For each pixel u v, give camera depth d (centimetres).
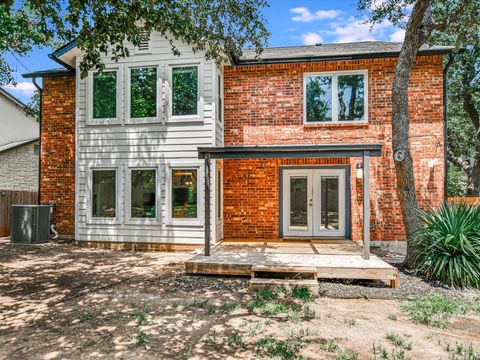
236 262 684
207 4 628
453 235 622
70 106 1109
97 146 1008
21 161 1798
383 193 994
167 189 968
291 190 1071
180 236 958
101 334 414
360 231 1004
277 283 602
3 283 639
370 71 1009
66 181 1110
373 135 1005
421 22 710
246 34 672
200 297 559
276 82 1049
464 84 1694
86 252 937
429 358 357
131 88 1000
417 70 987
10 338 403
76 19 495
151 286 621
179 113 979
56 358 354
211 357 355
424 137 981
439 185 971
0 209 1219
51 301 537
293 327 436
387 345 387
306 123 1036
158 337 404
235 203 1066
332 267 639
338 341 395
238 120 1062
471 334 423
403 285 624
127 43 991
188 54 970
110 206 1005
